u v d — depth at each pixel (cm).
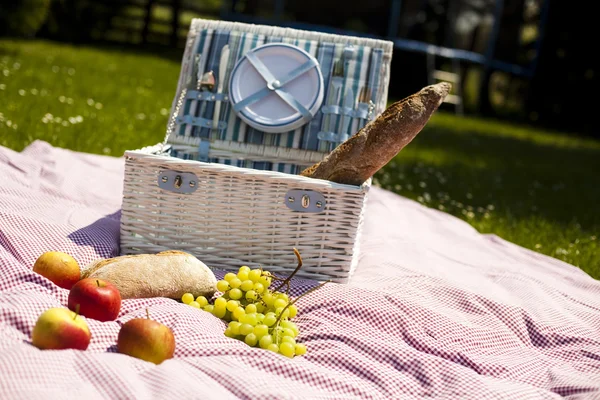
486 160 490
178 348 142
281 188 180
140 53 799
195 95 218
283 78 214
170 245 185
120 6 902
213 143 216
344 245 182
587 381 155
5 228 174
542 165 518
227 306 158
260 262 183
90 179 238
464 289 185
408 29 820
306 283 178
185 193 182
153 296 161
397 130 178
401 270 198
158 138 354
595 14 866
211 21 228
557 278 223
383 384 145
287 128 211
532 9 891
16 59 532
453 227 263
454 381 147
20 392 120
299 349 150
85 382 127
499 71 898
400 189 337
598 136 866
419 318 168
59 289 154
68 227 182
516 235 285
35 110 347
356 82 217
